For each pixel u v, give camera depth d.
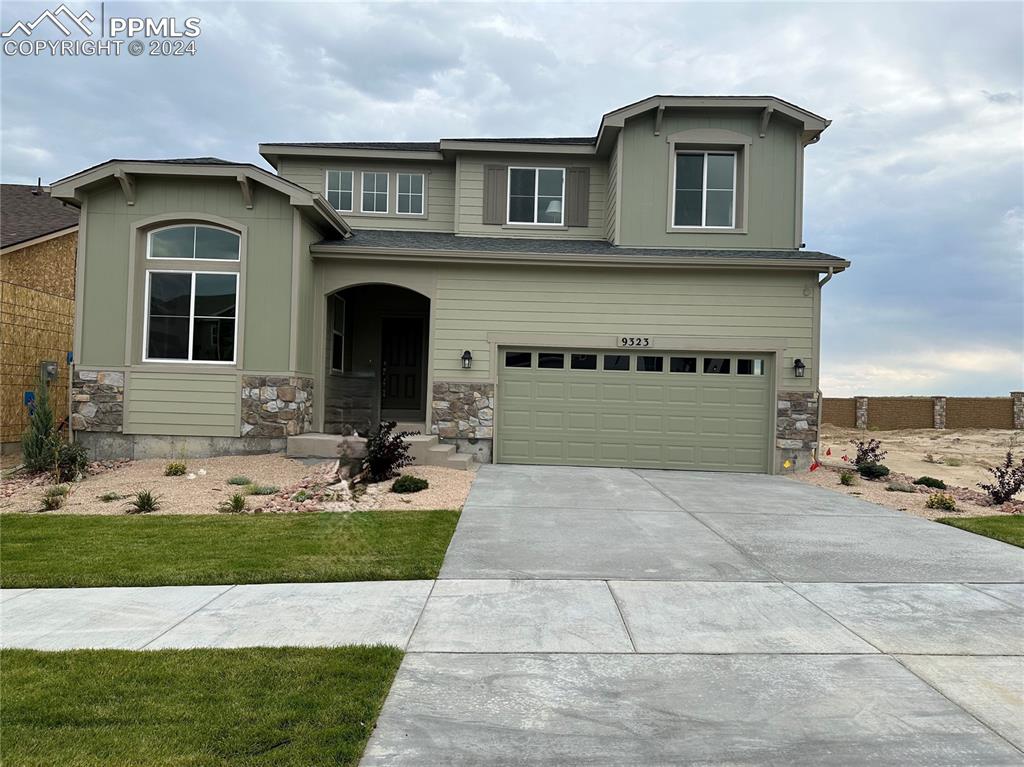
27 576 5.31
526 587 5.21
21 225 13.80
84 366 11.16
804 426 12.41
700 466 12.64
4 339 12.66
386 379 15.66
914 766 2.77
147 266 11.27
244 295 11.24
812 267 12.22
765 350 12.49
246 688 3.38
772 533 7.12
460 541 6.59
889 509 8.72
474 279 12.70
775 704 3.33
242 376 11.20
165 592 5.03
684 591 5.14
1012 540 6.84
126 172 10.86
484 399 12.66
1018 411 25.31
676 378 12.68
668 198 13.47
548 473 11.47
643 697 3.39
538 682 3.55
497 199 14.59
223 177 11.02
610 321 12.65
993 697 3.43
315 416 12.34
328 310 12.97
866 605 4.87
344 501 8.34
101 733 2.91
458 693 3.41
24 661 3.71
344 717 3.08
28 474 10.08
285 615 4.55
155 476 9.82
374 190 15.40
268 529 6.88
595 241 14.44
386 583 5.29
